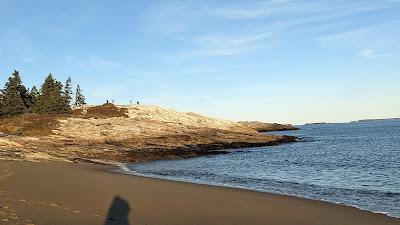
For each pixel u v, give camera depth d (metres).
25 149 43.91
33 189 19.19
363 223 14.78
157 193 20.38
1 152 39.66
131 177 27.84
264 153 58.88
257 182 28.17
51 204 15.37
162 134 68.50
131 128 68.00
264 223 14.38
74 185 21.66
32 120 64.94
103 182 23.81
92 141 57.56
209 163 44.38
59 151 46.28
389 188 24.88
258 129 185.88
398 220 15.29
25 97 91.19
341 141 87.25
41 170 28.28
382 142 77.69
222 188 23.47
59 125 64.06
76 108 92.69
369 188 24.92
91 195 18.52
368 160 45.03
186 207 16.72
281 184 27.00
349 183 27.53
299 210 16.95
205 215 15.29
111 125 68.44
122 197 18.50
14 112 79.62
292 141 88.62
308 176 31.94
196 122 90.75
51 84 89.56
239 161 46.72
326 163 42.94
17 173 25.41
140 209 15.76
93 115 80.75
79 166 35.66
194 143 66.25
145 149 54.69
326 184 27.03
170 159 49.56
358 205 18.92
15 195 16.97
